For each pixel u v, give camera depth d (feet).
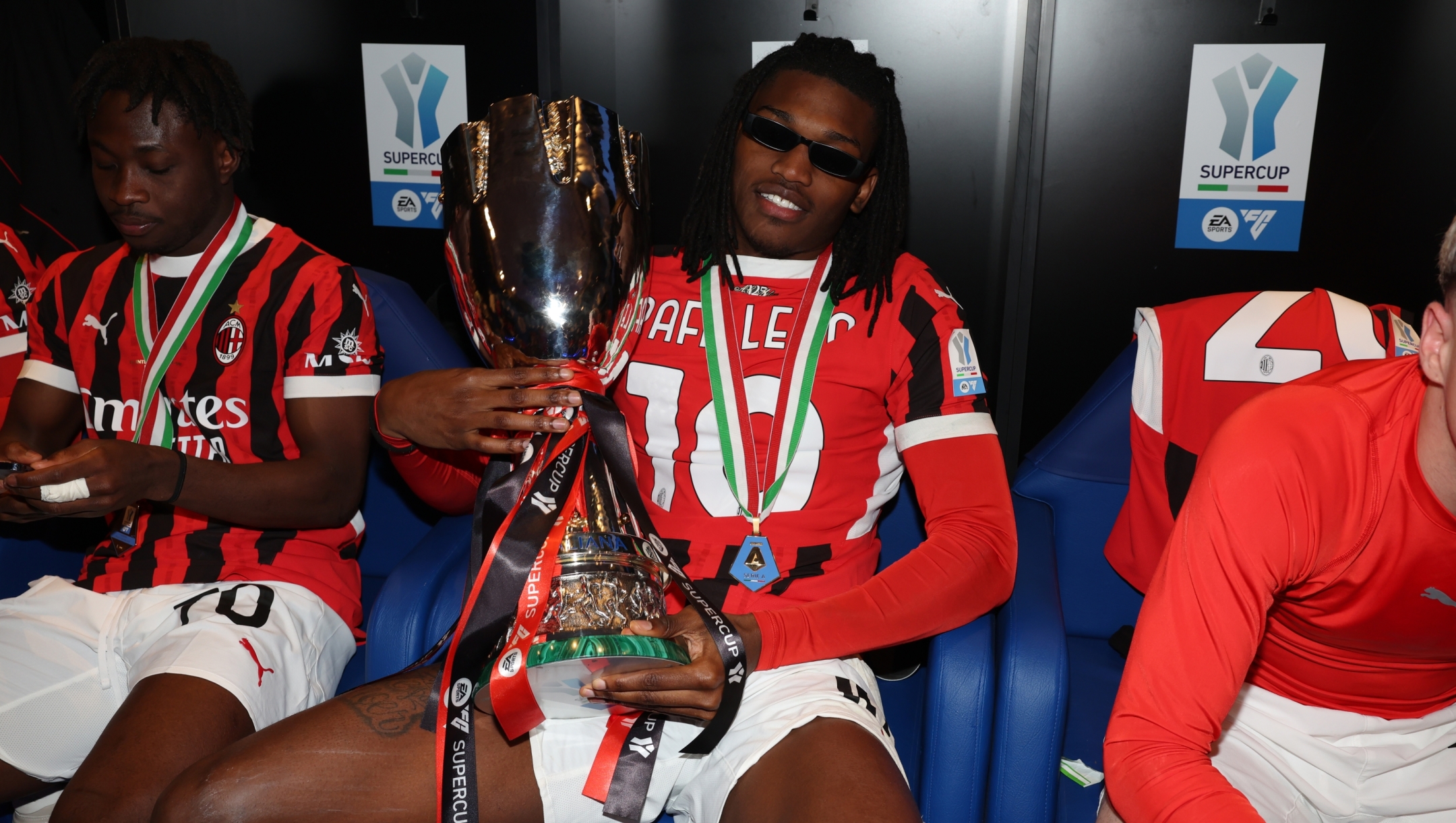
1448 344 2.30
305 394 3.98
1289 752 3.30
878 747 3.10
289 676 3.78
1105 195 5.65
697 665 2.88
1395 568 2.71
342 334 4.05
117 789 3.07
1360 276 5.48
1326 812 3.27
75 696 3.77
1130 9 5.34
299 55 6.17
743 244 4.03
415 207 6.32
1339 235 5.45
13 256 5.21
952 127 5.85
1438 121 5.17
